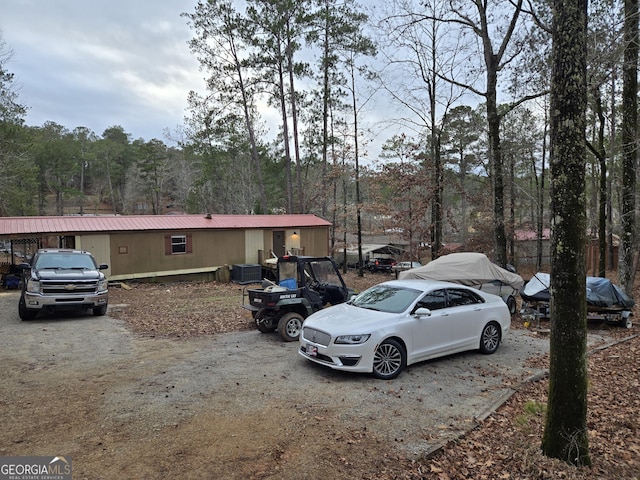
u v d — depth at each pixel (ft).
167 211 221.87
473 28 45.78
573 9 13.01
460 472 13.16
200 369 22.16
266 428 15.23
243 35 87.35
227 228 70.03
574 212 13.15
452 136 82.74
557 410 13.67
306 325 22.89
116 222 62.59
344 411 17.04
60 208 197.26
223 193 145.69
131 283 61.52
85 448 13.43
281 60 89.66
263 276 71.00
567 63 13.06
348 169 89.61
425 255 90.43
